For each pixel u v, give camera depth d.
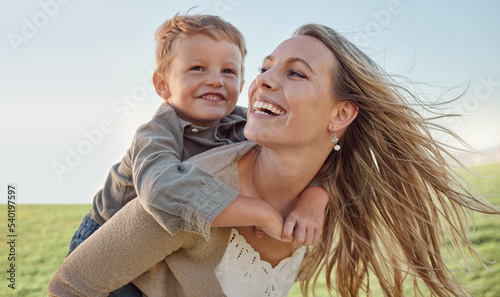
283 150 1.26
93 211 1.82
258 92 1.25
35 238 6.08
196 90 1.77
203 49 1.78
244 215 1.22
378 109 1.38
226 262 1.37
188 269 1.32
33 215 7.31
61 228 6.62
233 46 1.85
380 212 1.56
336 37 1.33
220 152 1.36
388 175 1.52
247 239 1.40
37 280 4.60
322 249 1.61
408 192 1.54
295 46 1.25
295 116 1.21
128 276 1.26
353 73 1.31
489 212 1.58
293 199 1.39
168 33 1.86
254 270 1.42
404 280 1.63
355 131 1.49
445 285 1.59
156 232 1.22
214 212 1.17
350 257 1.58
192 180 1.20
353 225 1.56
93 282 1.26
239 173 1.36
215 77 1.77
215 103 1.78
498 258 4.46
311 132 1.25
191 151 1.67
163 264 1.36
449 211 1.59
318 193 1.41
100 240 1.25
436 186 1.55
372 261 1.55
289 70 1.24
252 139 1.23
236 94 1.85
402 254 1.62
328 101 1.27
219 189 1.21
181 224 1.18
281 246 1.46
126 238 1.22
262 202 1.26
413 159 1.50
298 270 1.61
